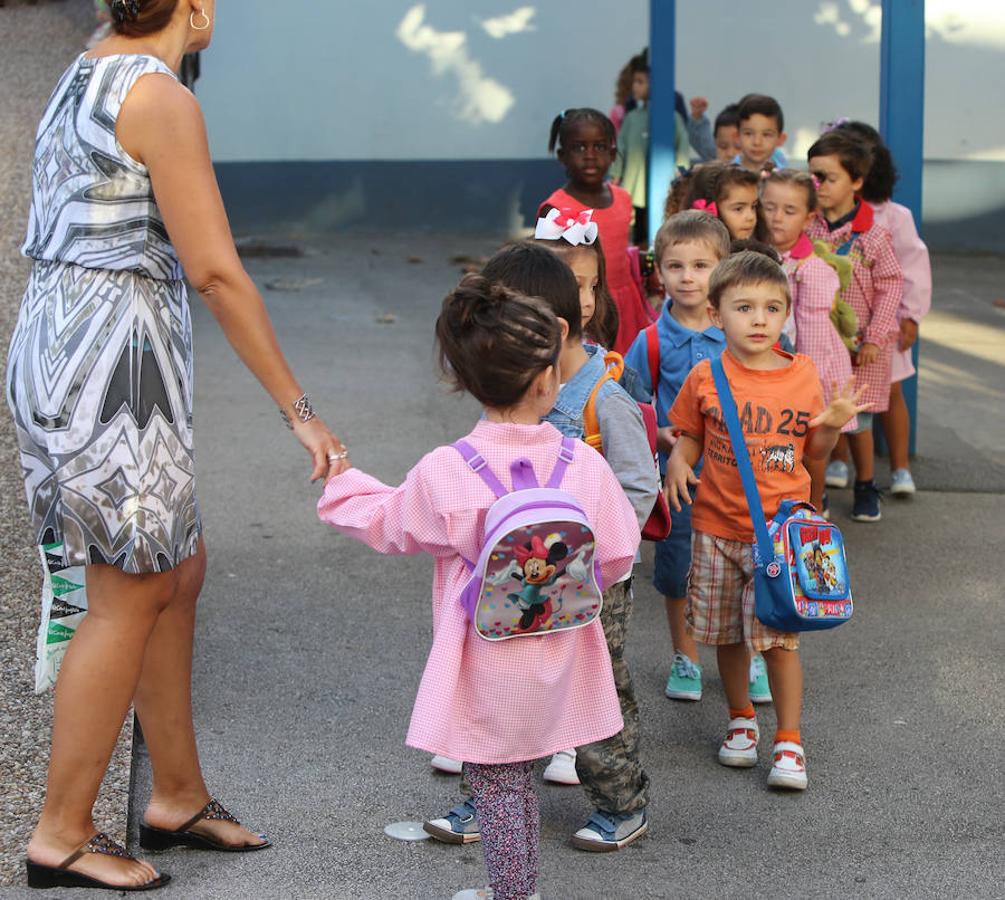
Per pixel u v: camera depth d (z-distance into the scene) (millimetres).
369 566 5168
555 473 2832
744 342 3680
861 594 5086
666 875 3189
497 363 2754
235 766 3650
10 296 6457
